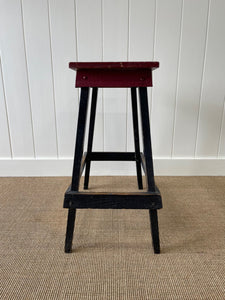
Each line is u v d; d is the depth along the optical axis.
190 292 0.55
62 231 0.78
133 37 1.05
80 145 0.64
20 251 0.68
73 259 0.65
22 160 1.21
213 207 0.93
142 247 0.70
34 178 1.21
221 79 1.10
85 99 0.62
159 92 1.12
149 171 0.65
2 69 1.08
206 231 0.78
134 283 0.57
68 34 1.04
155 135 1.19
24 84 1.10
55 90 1.12
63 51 1.06
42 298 0.53
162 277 0.59
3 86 1.10
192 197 1.01
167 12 1.01
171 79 1.10
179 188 1.09
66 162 1.21
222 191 1.06
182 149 1.21
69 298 0.53
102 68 0.59
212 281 0.58
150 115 1.16
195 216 0.87
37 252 0.68
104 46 1.06
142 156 0.93
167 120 1.17
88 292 0.54
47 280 0.58
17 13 1.01
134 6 1.01
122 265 0.63
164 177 1.22
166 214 0.88
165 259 0.65
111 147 1.20
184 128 1.18
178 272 0.61
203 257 0.66
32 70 1.09
